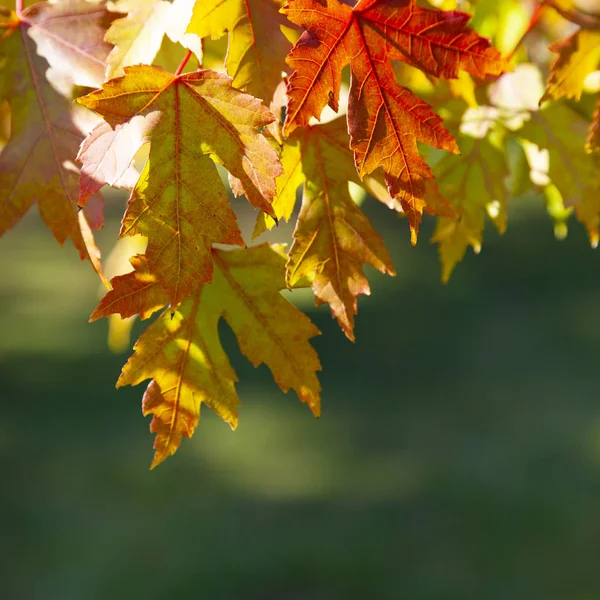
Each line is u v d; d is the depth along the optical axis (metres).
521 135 1.25
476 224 1.27
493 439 9.27
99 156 0.70
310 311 13.41
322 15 0.70
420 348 12.29
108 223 14.49
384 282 15.09
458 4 1.33
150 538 7.27
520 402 10.23
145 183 0.70
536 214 18.31
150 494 8.03
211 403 0.93
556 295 14.23
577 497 7.78
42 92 0.84
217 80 0.71
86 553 7.00
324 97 0.72
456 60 0.74
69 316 13.48
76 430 9.45
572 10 1.07
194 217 0.71
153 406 0.91
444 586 6.50
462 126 1.23
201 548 7.13
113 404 10.22
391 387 10.98
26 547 6.99
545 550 6.81
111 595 6.30
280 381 0.94
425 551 7.07
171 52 0.94
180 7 0.77
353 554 6.99
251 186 0.71
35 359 11.56
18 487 8.10
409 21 0.72
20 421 9.66
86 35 0.84
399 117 0.73
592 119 1.26
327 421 10.00
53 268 16.38
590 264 15.51
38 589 6.46
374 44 0.72
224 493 8.17
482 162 1.25
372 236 0.90
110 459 8.78
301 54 0.70
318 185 0.89
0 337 12.45
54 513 7.66
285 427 9.84
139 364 0.90
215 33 0.75
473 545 7.09
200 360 0.92
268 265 0.93
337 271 0.90
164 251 0.71
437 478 8.40
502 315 13.51
